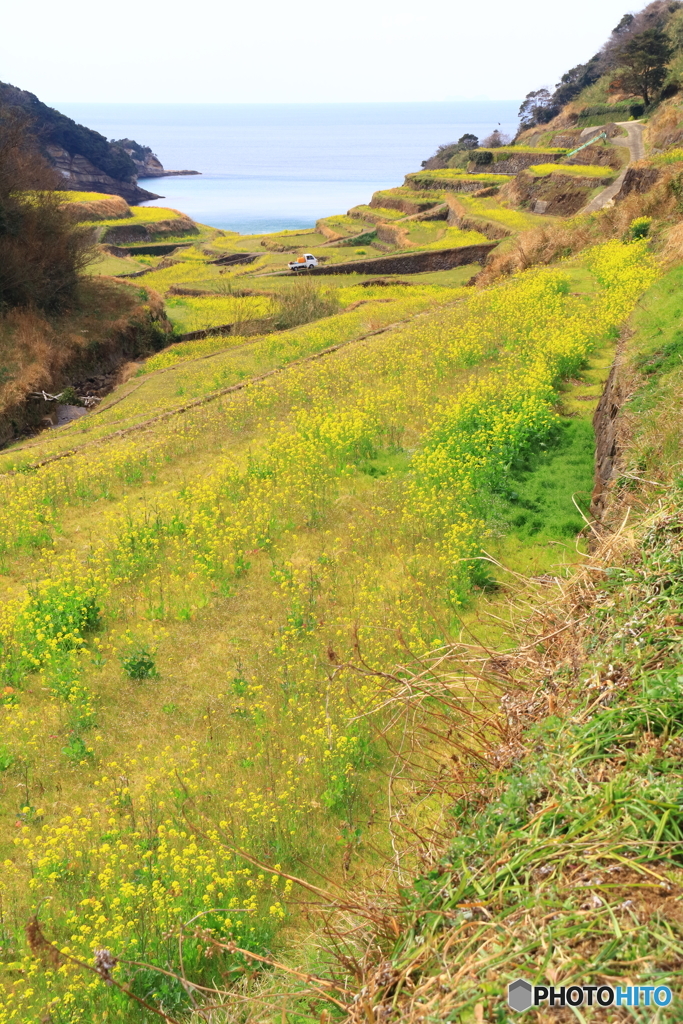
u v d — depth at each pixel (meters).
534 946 2.23
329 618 7.83
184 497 11.09
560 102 105.69
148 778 6.03
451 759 3.71
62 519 11.01
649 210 25.33
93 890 5.09
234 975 4.35
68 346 26.38
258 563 9.18
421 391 13.56
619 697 2.98
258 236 78.75
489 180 67.00
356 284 41.12
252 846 5.27
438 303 25.62
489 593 7.76
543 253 29.98
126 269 56.09
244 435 13.60
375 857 4.99
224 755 6.26
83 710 6.91
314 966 3.70
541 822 2.63
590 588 3.91
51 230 29.45
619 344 12.70
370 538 9.30
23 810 5.67
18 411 20.94
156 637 7.93
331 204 141.62
